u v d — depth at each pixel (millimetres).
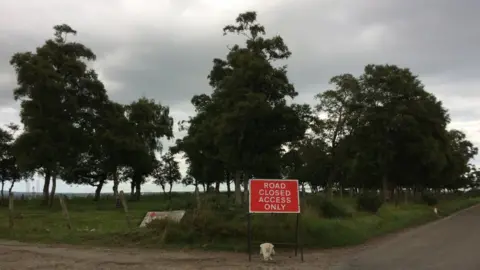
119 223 25734
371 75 55938
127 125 64062
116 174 69125
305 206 20719
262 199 14266
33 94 53875
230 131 45750
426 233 22984
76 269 12219
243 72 48250
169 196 75500
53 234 19266
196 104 60719
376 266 12750
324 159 65312
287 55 52062
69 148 56531
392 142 53219
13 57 55219
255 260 13898
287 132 48656
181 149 72250
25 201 64375
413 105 53125
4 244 17141
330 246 17016
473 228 25766
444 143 55875
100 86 60062
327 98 65625
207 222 17047
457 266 12633
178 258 14086
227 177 67500
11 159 68688
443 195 111875
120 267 12562
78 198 80938
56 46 58750
